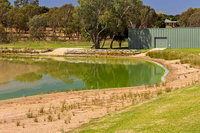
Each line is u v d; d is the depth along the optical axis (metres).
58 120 7.77
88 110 8.86
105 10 44.59
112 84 15.53
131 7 45.34
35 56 38.97
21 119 8.17
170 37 43.50
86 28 46.34
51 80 17.12
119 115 7.13
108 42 69.94
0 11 88.31
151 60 29.61
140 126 5.68
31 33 71.94
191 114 5.81
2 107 10.02
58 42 65.88
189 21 84.75
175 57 27.00
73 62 29.50
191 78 14.67
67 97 11.46
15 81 16.77
